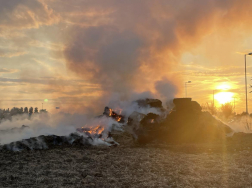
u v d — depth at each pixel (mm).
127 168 11891
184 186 9508
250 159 13297
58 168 11812
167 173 11109
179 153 15180
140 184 9711
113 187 9375
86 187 9328
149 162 12977
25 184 9609
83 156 14219
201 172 11234
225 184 9695
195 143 18109
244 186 9469
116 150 16047
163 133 18719
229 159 13477
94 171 11336
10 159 13281
